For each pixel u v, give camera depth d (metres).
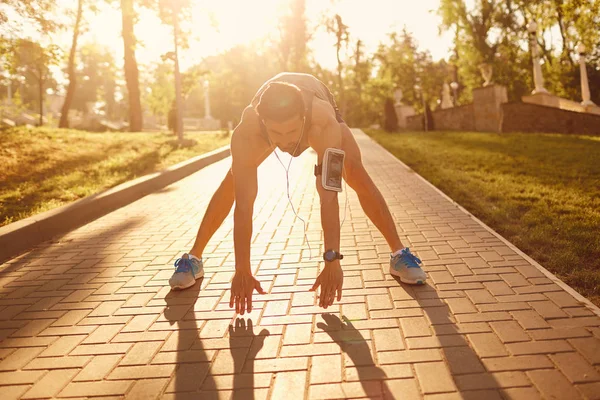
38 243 5.78
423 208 6.41
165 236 5.78
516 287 3.55
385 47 51.00
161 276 4.32
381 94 51.06
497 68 37.72
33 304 3.85
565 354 2.59
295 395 2.37
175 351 2.91
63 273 4.59
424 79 50.09
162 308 3.59
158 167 11.44
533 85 38.41
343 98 49.69
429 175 9.25
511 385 2.34
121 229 6.24
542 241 4.62
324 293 2.91
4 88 58.22
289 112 2.79
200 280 4.14
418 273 3.69
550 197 6.66
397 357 2.67
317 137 3.08
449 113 29.20
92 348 3.03
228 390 2.46
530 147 13.98
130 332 3.22
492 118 24.83
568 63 36.94
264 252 4.83
